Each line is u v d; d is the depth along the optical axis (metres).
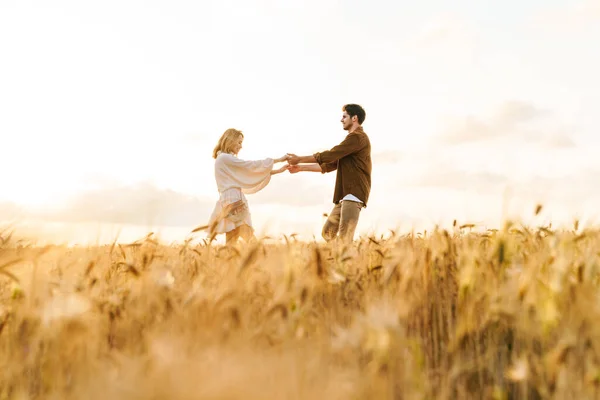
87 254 2.50
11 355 1.79
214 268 2.56
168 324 1.83
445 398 1.64
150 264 2.46
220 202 5.94
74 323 1.68
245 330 1.72
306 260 2.32
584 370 1.64
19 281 2.00
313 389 1.39
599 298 1.75
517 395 1.79
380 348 1.54
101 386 1.33
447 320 2.10
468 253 2.17
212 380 1.16
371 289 2.34
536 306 1.77
